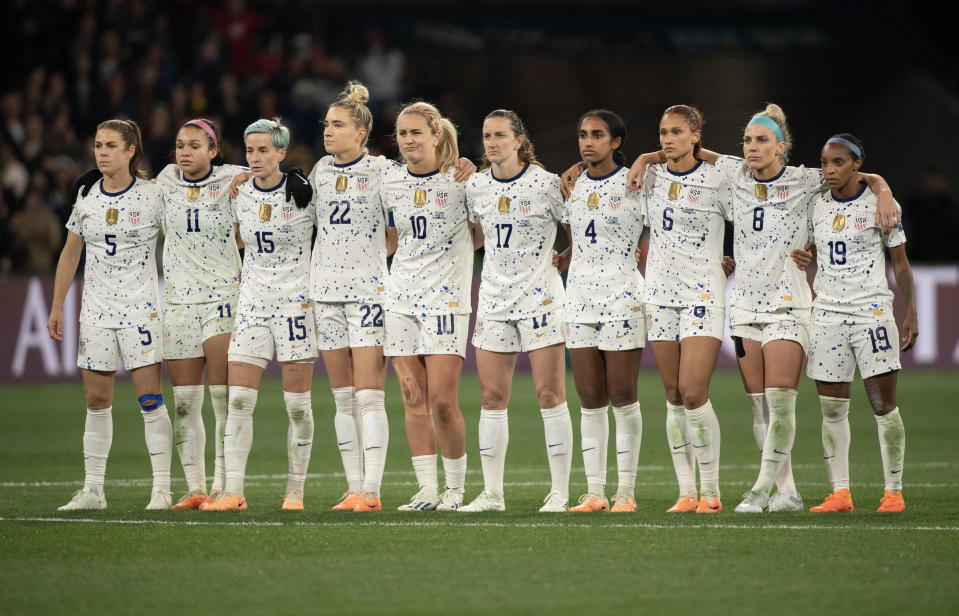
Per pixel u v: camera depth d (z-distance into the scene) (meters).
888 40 117.44
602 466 29.27
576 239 28.98
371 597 20.00
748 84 111.94
